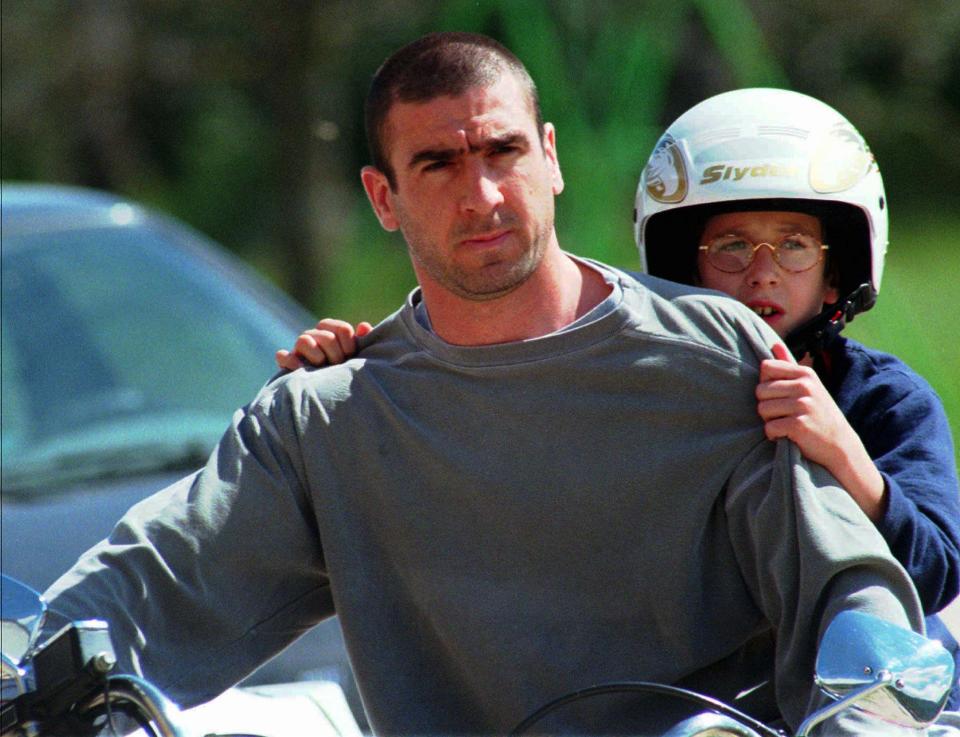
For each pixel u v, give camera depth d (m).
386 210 11.92
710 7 43.34
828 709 9.48
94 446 19.67
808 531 10.53
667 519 11.09
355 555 11.69
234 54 54.12
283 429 11.83
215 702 13.40
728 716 10.23
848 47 65.94
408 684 11.60
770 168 12.84
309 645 14.88
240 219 74.44
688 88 57.06
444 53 11.18
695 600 11.12
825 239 13.22
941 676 9.33
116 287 22.38
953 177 71.12
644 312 11.27
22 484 18.62
